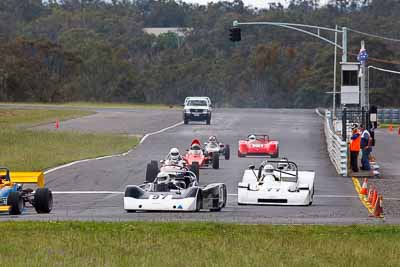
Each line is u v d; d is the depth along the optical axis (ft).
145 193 217.15
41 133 552.41
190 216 204.33
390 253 135.85
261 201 240.32
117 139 535.60
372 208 231.09
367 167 362.74
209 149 386.52
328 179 339.77
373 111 398.83
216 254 133.28
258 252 136.05
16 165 372.38
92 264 123.34
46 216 205.87
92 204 249.34
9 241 148.87
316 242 148.36
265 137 488.44
